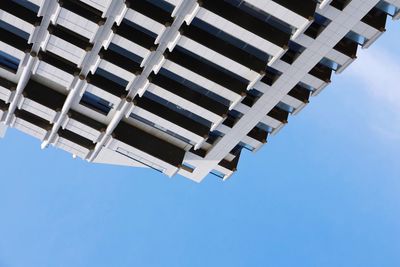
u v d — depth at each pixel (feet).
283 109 239.50
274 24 207.10
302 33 208.95
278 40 206.69
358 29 209.46
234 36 208.23
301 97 231.30
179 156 250.78
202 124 238.27
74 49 220.02
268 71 222.48
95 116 245.45
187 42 210.38
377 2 199.21
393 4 202.69
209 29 209.97
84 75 229.66
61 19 212.64
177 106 232.94
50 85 242.58
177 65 216.95
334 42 211.00
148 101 234.58
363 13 202.28
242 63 213.05
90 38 216.74
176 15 205.67
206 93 227.61
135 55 220.43
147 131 249.34
